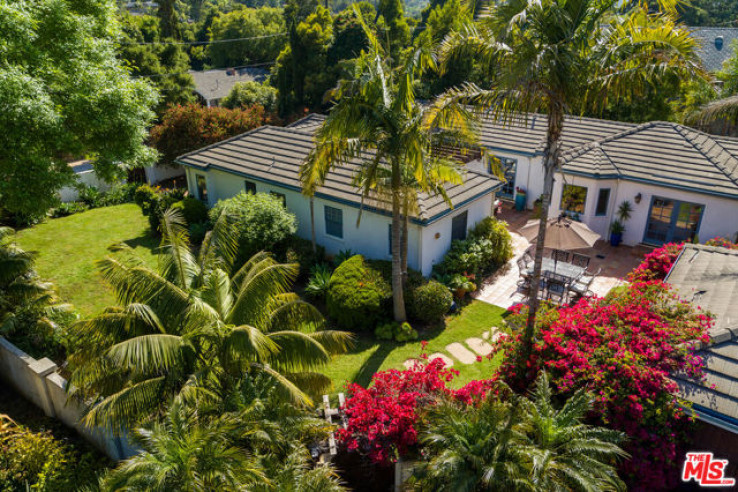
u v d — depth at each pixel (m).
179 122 29.22
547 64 8.83
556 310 11.05
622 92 9.86
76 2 16.23
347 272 15.30
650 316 9.69
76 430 10.80
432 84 35.44
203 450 7.57
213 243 11.60
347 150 12.54
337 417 9.90
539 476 7.08
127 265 10.49
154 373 9.45
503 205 24.14
